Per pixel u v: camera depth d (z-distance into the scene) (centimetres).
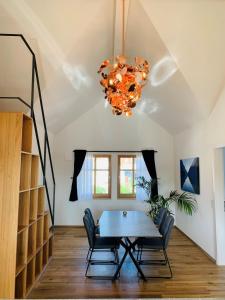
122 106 274
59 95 436
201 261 401
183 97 420
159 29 309
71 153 662
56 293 292
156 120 657
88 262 370
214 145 401
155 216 509
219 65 339
